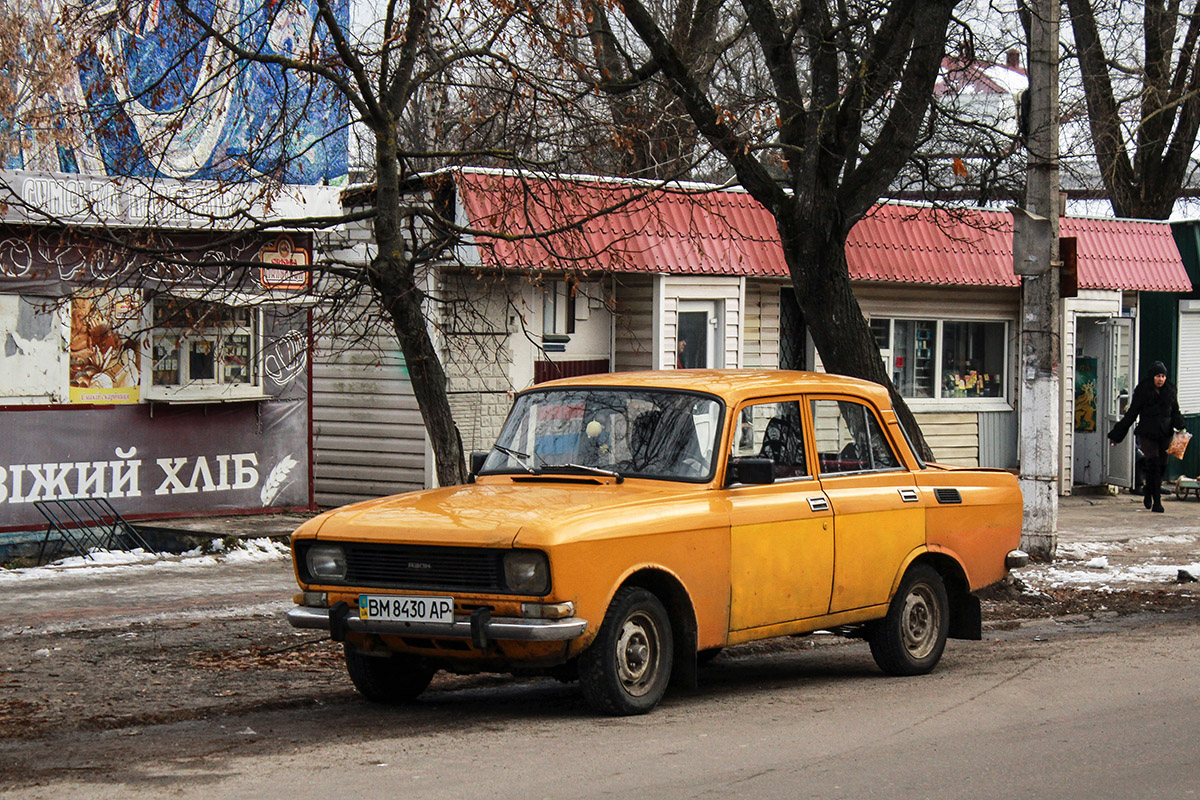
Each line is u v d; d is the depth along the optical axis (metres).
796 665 9.59
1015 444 22.30
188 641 9.73
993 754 6.45
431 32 11.28
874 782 5.87
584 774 5.93
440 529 6.84
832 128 12.34
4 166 13.21
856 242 18.89
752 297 18.95
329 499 17.28
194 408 15.45
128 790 5.68
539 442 8.17
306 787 5.70
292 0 12.09
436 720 7.36
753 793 5.65
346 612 7.12
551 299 17.12
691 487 7.61
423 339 10.54
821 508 8.20
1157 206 25.08
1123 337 23.30
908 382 21.14
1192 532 17.81
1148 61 23.84
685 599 7.39
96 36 12.43
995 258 20.39
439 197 15.29
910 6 12.33
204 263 10.24
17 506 14.01
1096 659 9.49
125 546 14.68
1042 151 13.79
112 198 13.37
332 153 15.74
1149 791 5.80
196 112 14.26
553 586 6.61
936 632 9.09
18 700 7.86
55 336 14.18
